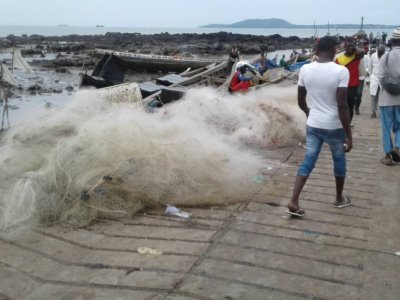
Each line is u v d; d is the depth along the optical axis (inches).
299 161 285.4
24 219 183.5
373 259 157.6
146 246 167.8
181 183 210.1
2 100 700.0
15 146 236.5
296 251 163.5
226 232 179.8
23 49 2105.1
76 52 2069.4
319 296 135.6
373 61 422.6
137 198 203.0
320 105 190.4
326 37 190.4
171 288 139.6
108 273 149.1
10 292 138.8
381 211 200.8
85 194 193.0
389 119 267.1
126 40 3275.1
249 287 140.3
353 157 292.4
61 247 168.1
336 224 187.3
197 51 2237.9
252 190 227.9
